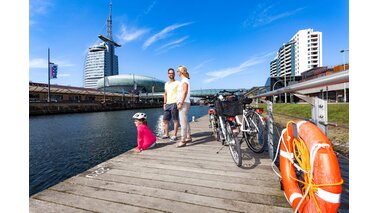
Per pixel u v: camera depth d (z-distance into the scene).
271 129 3.22
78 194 2.22
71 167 9.12
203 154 3.80
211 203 2.00
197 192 2.24
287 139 1.91
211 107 5.25
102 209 1.93
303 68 92.44
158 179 2.62
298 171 1.91
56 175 8.15
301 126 1.67
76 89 69.69
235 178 2.60
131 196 2.17
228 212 1.85
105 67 136.75
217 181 2.52
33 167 9.13
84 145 13.67
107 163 3.29
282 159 1.94
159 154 3.83
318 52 91.44
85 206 1.98
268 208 1.89
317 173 1.34
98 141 15.02
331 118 11.93
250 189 2.28
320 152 1.35
